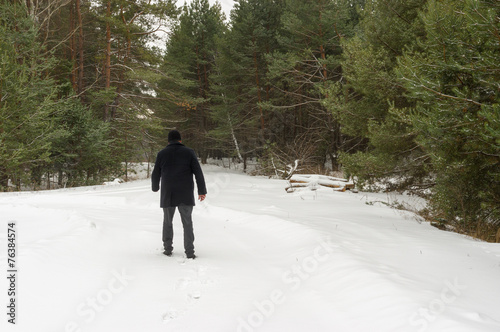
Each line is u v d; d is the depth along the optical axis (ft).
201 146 119.75
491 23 16.76
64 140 52.42
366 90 39.27
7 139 42.16
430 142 22.12
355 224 20.74
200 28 112.57
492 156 20.83
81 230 16.62
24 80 42.39
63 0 63.93
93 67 89.92
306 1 74.28
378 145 36.42
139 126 73.77
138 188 40.83
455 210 23.32
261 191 41.34
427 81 20.31
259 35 88.38
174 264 13.56
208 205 28.66
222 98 99.76
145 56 72.69
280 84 87.15
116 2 66.80
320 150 84.53
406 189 38.88
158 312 9.14
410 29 36.91
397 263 12.62
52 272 11.01
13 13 48.16
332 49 76.74
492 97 19.92
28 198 31.78
